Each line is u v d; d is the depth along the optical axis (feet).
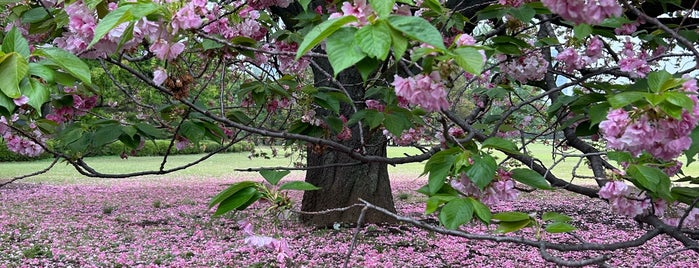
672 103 3.75
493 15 7.29
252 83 9.07
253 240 5.18
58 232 23.48
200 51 7.45
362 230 22.97
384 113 7.63
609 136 4.56
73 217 28.22
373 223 23.95
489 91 11.50
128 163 73.72
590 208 33.17
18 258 18.33
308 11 9.11
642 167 5.04
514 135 12.54
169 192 41.65
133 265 17.54
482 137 7.11
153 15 4.77
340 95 8.81
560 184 6.64
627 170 5.16
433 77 4.22
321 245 20.36
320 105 8.72
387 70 6.33
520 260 18.84
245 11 7.33
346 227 23.53
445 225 4.40
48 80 4.01
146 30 4.77
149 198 37.47
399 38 3.13
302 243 20.62
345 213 23.98
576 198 37.63
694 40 7.75
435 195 4.79
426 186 5.12
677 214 6.42
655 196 5.63
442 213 4.45
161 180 53.78
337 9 8.16
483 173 4.65
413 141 10.55
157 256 18.71
